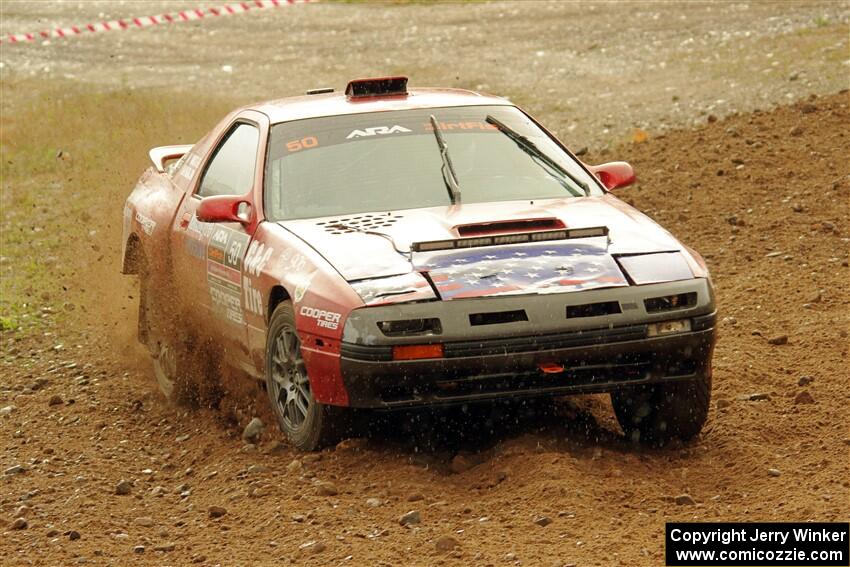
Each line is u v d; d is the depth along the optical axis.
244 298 15.16
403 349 12.64
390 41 55.41
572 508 11.91
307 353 13.30
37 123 39.47
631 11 58.25
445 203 14.99
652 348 13.07
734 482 12.74
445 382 12.81
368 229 14.15
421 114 16.31
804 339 17.91
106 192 32.41
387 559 11.09
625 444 14.53
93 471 14.84
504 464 13.26
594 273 13.16
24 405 17.98
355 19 62.97
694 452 13.95
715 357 17.52
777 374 16.55
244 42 57.34
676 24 53.12
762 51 44.12
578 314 12.88
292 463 13.70
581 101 40.12
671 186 27.64
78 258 26.86
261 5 55.50
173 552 11.90
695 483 12.84
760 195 26.14
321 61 51.09
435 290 12.89
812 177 26.78
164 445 15.93
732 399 15.62
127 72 50.22
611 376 13.20
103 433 16.50
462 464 13.48
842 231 23.31
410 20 61.38
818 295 19.77
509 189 15.32
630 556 10.72
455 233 13.73
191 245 16.83
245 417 16.27
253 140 16.45
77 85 46.84
